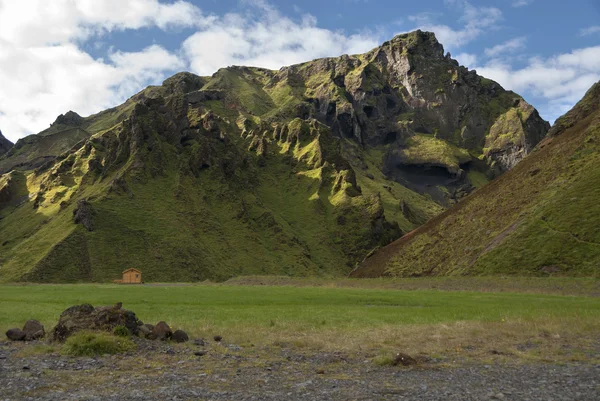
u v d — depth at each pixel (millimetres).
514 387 18906
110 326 28141
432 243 138375
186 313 48500
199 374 21172
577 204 103125
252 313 48969
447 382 19891
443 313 48438
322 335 33000
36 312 48062
